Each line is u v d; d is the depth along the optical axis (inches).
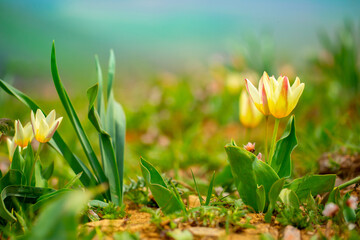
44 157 32.6
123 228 21.4
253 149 23.8
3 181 22.1
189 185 28.9
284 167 23.0
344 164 29.1
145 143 44.4
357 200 23.9
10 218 21.5
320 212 22.6
